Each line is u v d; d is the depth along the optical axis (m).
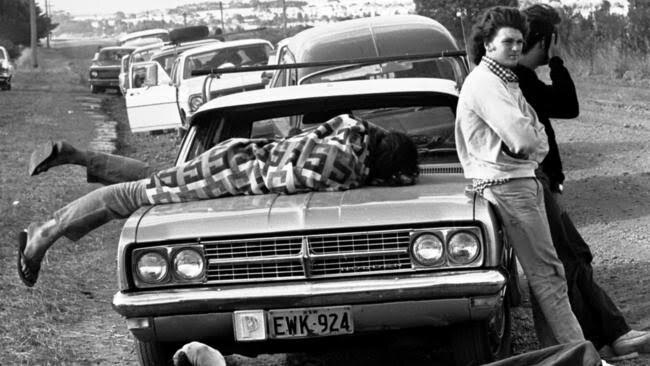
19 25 82.75
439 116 6.83
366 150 5.83
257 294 5.33
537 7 6.13
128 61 33.56
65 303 8.18
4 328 7.32
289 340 5.48
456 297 5.23
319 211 5.39
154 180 5.92
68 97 38.00
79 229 5.99
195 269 5.45
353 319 5.31
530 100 6.15
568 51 29.67
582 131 17.28
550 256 5.58
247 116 6.98
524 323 6.97
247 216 5.45
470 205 5.34
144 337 5.52
